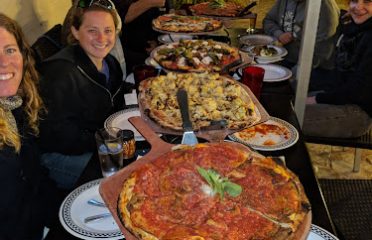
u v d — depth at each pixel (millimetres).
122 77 2262
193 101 1656
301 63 1845
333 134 2516
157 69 2150
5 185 1404
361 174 2898
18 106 1540
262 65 2305
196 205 1123
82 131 1889
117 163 1339
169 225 1055
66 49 1938
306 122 2508
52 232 1118
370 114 2455
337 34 2875
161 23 2920
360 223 1645
